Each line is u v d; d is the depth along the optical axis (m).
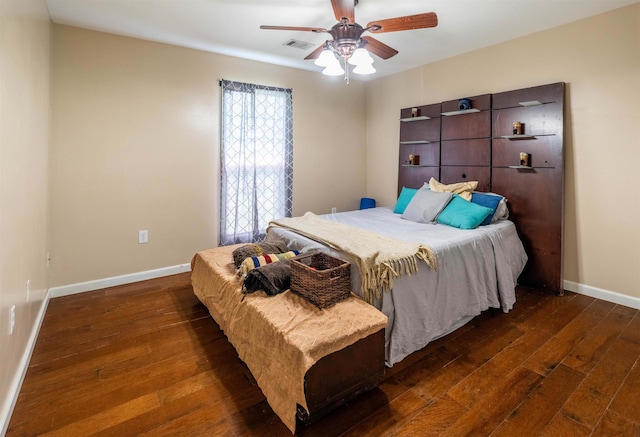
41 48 2.30
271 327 1.64
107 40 2.99
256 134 3.85
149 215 3.33
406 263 2.07
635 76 2.52
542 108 2.97
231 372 1.90
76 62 2.87
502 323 2.47
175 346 2.16
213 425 1.51
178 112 3.39
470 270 2.45
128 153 3.16
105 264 3.14
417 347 2.10
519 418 1.54
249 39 3.15
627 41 2.54
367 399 1.67
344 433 1.46
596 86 2.71
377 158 4.76
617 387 1.74
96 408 1.60
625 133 2.60
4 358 1.48
